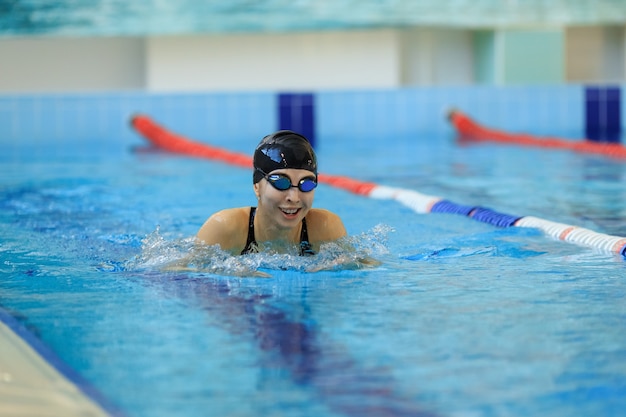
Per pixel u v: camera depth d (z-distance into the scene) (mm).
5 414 4555
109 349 5598
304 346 5602
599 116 23531
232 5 22797
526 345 5582
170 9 22641
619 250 8625
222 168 16359
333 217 8414
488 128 23141
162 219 10859
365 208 11750
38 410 4602
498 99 23219
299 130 22391
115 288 7254
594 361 5266
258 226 8078
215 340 5754
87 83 24219
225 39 23844
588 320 6129
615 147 18266
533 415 4500
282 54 24172
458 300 6734
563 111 23438
